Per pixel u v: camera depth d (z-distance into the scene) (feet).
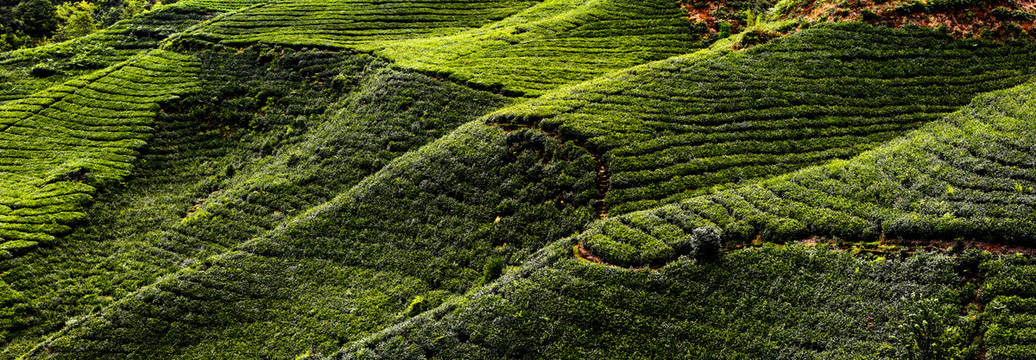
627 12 216.95
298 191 131.03
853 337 69.31
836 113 123.24
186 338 94.12
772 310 75.25
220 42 214.69
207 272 104.42
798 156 108.58
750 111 125.18
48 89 191.42
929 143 102.06
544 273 86.79
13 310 105.91
